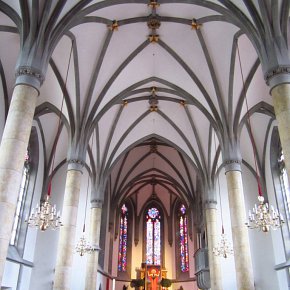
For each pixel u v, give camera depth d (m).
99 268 24.92
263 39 11.02
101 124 21.28
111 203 31.20
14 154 9.52
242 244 14.20
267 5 11.03
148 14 15.19
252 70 15.63
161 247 36.28
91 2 12.78
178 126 22.88
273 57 10.51
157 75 19.02
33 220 13.09
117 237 33.59
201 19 14.86
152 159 31.02
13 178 9.30
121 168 30.42
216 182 23.27
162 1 13.87
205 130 21.61
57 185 23.06
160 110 22.44
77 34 14.79
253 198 22.62
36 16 11.20
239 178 15.52
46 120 20.70
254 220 13.34
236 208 14.89
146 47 17.08
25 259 19.91
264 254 21.27
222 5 12.83
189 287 31.80
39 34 11.11
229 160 15.85
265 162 22.27
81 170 16.17
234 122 16.56
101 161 22.28
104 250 27.77
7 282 17.62
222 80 16.62
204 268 22.34
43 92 17.52
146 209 38.22
